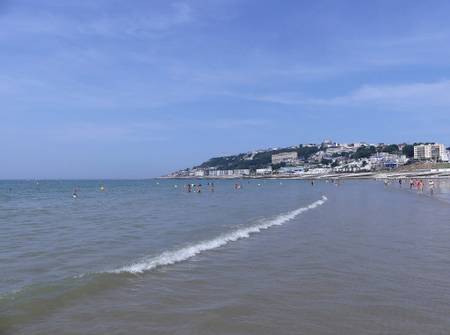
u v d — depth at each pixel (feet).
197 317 29.86
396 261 48.03
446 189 269.64
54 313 30.48
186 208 134.92
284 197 204.54
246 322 28.86
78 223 90.89
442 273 42.37
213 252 53.93
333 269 44.34
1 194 258.16
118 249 56.65
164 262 47.55
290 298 34.30
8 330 27.25
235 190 321.11
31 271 43.62
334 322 28.78
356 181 583.17
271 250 55.26
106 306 32.12
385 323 28.48
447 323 28.48
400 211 112.68
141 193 270.46
